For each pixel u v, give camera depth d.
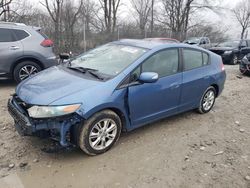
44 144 4.29
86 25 16.89
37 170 3.69
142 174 3.71
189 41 21.28
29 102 3.76
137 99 4.34
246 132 5.27
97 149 4.05
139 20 35.12
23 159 3.91
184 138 4.82
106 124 4.08
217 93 6.23
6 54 7.34
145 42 5.11
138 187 3.45
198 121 5.64
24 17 19.06
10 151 4.09
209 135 5.02
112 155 4.12
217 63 6.09
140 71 4.41
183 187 3.49
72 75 4.38
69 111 3.64
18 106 4.00
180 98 5.18
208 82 5.76
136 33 22.16
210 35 35.75
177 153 4.29
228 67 15.19
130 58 4.54
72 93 3.80
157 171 3.79
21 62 7.60
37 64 7.80
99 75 4.27
